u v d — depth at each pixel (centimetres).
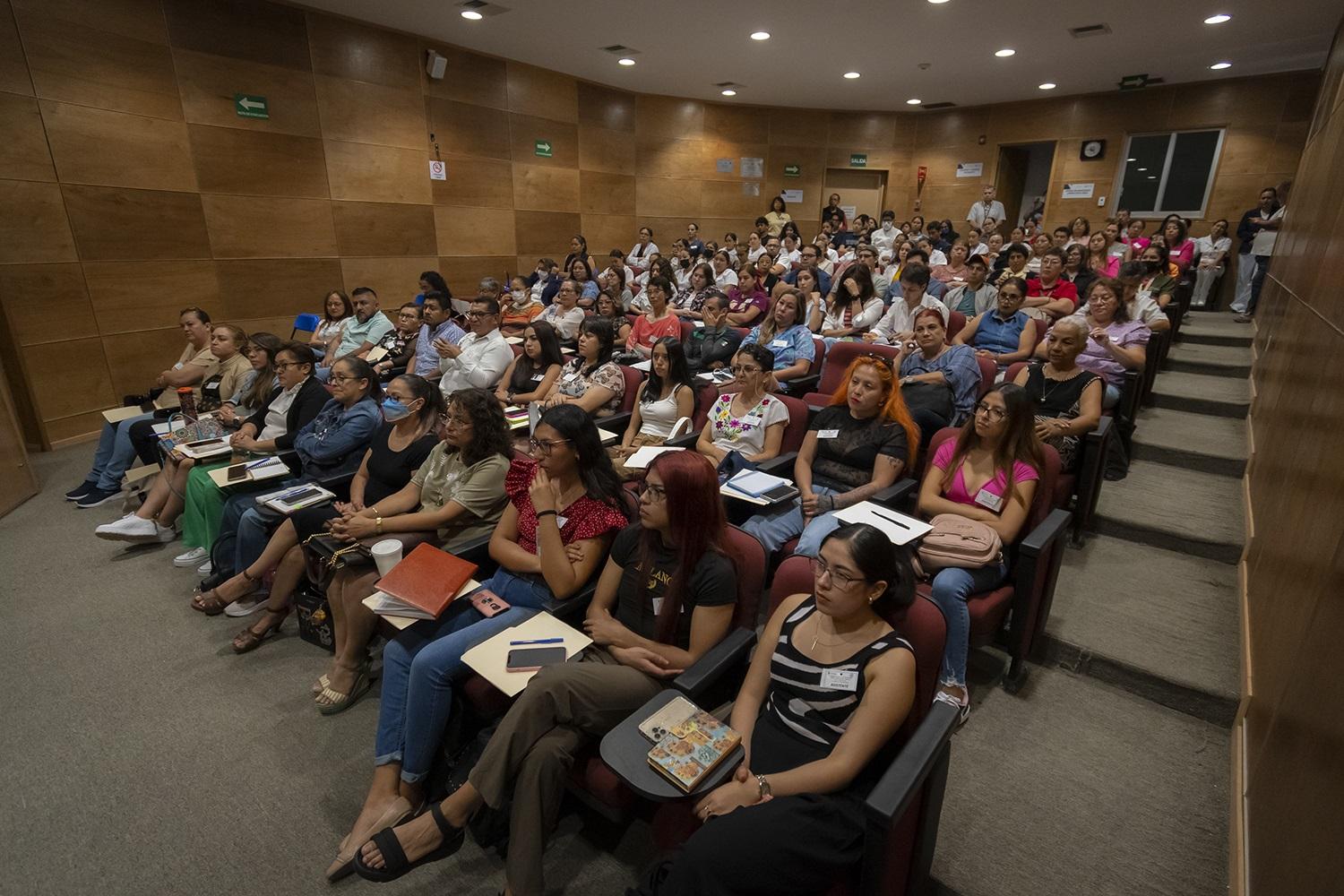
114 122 472
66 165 453
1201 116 789
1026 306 455
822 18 575
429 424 256
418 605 178
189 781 186
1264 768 150
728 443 290
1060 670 224
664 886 123
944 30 601
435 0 550
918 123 993
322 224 607
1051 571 212
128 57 475
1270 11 537
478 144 729
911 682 134
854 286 467
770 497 235
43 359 453
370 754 197
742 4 544
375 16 591
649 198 945
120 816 174
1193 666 210
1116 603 244
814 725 141
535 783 141
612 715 150
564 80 809
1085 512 277
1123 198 860
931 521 223
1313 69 716
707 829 121
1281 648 164
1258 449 286
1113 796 175
